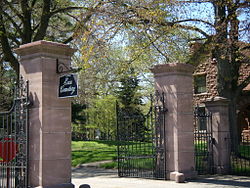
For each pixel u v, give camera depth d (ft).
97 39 53.06
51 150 27.02
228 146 45.34
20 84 28.71
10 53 62.75
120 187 34.37
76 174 48.78
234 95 58.23
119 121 44.04
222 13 56.44
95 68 67.92
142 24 53.67
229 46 52.49
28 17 63.57
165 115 39.58
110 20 53.11
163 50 58.29
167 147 39.04
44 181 26.37
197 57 56.54
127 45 58.90
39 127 26.91
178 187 33.55
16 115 28.89
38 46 27.48
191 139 39.68
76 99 91.09
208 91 91.66
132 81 111.65
